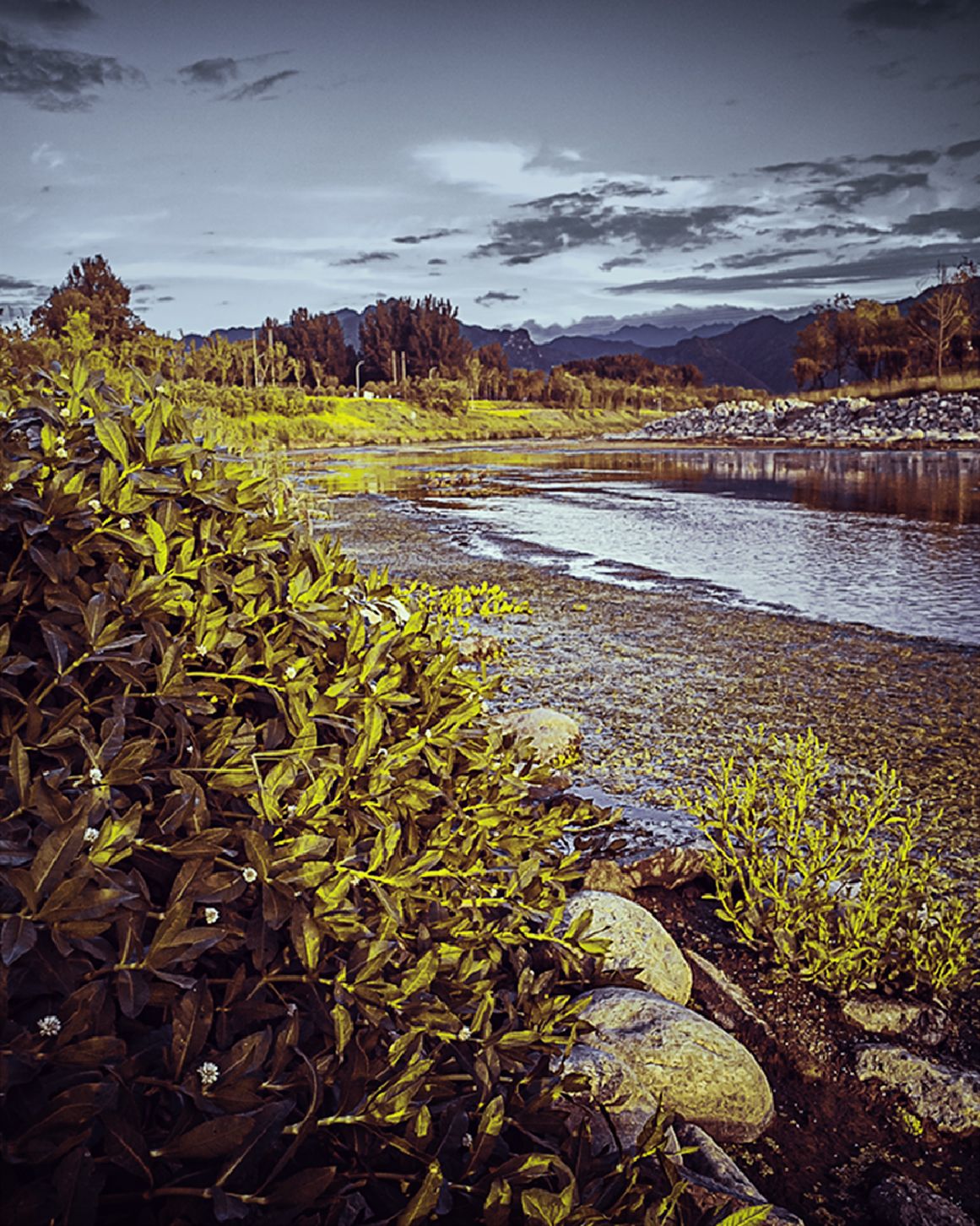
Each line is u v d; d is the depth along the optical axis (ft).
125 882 4.38
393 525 80.59
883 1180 9.29
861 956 12.51
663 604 45.65
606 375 536.42
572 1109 6.82
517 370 471.21
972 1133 10.25
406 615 8.93
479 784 7.41
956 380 274.77
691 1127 9.16
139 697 5.54
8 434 6.11
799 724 26.48
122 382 7.75
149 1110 4.16
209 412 8.58
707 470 150.00
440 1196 4.63
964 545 66.44
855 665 33.65
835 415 261.24
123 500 5.79
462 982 5.96
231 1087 4.17
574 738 22.18
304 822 5.21
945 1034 11.88
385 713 6.77
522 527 79.56
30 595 5.44
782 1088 10.80
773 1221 8.05
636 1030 9.86
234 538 6.47
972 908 15.33
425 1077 5.20
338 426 293.02
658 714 27.12
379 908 5.83
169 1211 3.97
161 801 5.08
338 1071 4.76
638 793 20.76
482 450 232.53
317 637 6.54
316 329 471.62
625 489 118.32
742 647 36.32
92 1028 4.06
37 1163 3.60
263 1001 4.74
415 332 469.16
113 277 314.35
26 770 4.31
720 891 13.84
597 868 14.15
